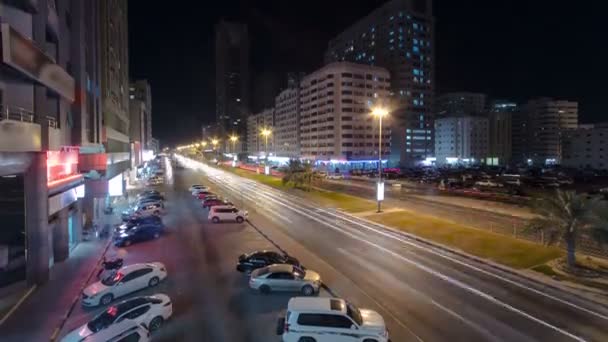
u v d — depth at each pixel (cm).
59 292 1898
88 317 1658
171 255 2562
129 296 1853
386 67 14538
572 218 2086
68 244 2523
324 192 5969
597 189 6134
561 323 1567
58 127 2434
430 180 7619
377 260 2444
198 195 5238
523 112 18800
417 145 14450
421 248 2736
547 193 2317
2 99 1886
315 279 1911
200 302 1789
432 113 14738
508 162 17825
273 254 2250
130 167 7288
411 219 3631
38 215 1981
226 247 2777
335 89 12638
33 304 1761
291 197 5619
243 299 1827
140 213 3725
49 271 2108
